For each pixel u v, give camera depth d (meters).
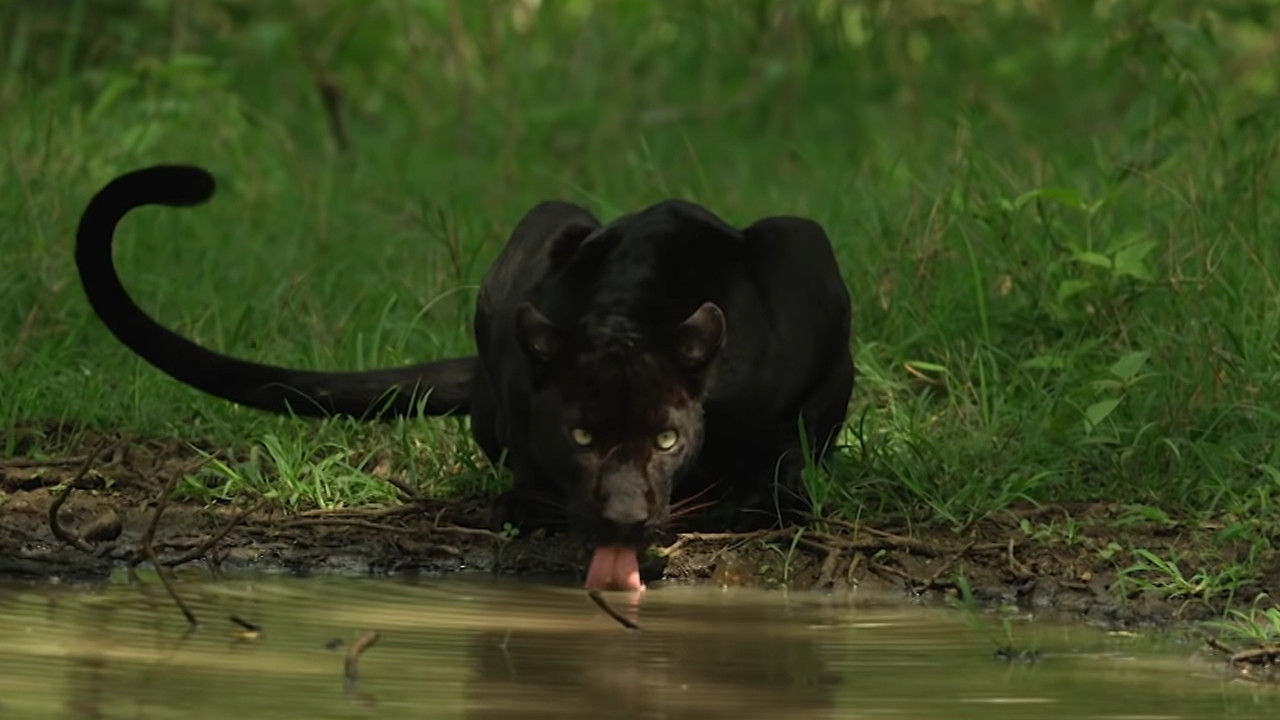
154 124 17.05
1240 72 20.81
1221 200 14.09
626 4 21.72
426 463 11.53
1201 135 15.43
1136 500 10.82
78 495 10.91
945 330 12.88
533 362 10.07
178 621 8.98
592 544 9.88
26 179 15.12
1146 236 13.31
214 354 11.37
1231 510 10.51
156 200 11.01
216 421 11.92
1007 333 12.91
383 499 11.11
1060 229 13.40
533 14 22.25
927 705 7.71
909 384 12.53
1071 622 9.53
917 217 14.02
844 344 11.21
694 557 10.35
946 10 21.86
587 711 7.50
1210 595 9.79
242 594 9.65
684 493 10.95
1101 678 8.25
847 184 16.16
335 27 21.44
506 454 11.02
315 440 11.55
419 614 9.28
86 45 20.59
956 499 10.73
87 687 7.66
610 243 10.88
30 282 13.62
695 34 21.58
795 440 10.99
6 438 11.65
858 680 8.12
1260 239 13.37
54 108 16.81
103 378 12.46
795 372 10.81
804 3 21.38
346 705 7.48
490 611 9.39
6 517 10.66
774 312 10.84
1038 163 15.85
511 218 16.03
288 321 13.55
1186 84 16.14
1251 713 7.68
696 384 10.05
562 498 10.59
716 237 10.95
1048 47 21.02
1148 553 9.93
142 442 11.72
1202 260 13.10
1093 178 16.11
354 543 10.60
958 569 10.22
